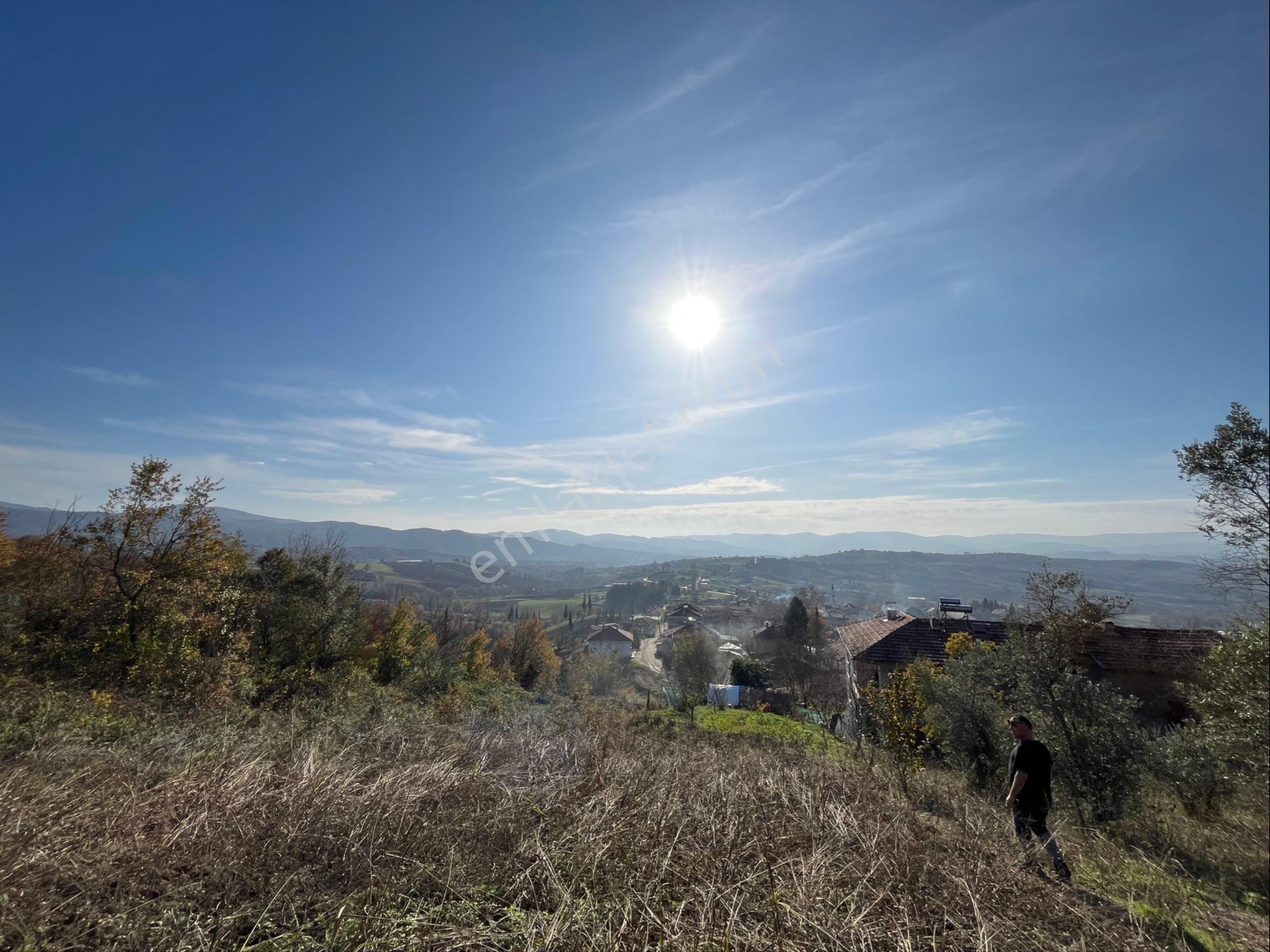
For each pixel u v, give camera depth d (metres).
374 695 13.53
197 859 3.23
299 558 21.19
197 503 12.43
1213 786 8.33
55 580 12.89
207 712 8.20
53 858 2.97
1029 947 3.26
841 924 3.11
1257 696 8.45
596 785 5.18
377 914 2.87
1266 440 10.23
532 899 3.29
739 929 3.06
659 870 3.63
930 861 4.05
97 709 7.03
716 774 6.24
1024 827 5.03
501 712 11.30
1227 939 4.11
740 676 37.00
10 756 4.77
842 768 7.56
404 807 4.04
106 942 2.52
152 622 11.60
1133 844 6.77
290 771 4.61
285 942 2.68
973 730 9.70
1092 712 8.36
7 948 2.40
